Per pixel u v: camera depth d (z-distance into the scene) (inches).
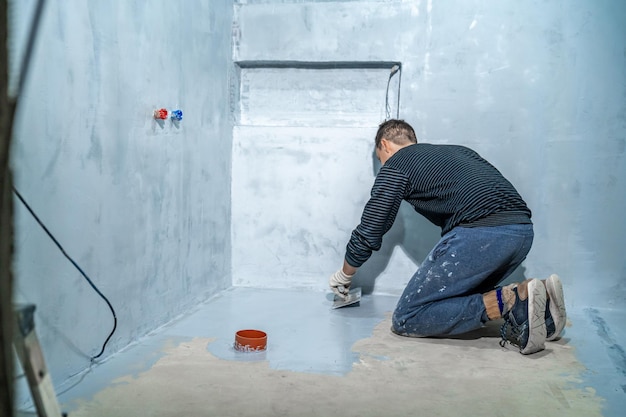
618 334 98.5
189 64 103.7
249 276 128.4
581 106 112.4
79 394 68.2
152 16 89.5
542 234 116.0
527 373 79.1
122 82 81.8
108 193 79.5
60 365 70.7
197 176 109.5
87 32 72.9
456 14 115.4
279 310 109.5
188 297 108.1
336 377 76.1
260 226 127.0
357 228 100.7
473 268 89.1
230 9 122.3
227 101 123.1
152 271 93.6
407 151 97.5
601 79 111.3
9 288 25.4
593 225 113.8
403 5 117.3
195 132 107.7
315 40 121.3
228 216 126.3
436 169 93.8
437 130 118.0
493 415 65.5
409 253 122.0
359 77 124.8
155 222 93.8
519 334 86.6
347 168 122.4
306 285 126.3
